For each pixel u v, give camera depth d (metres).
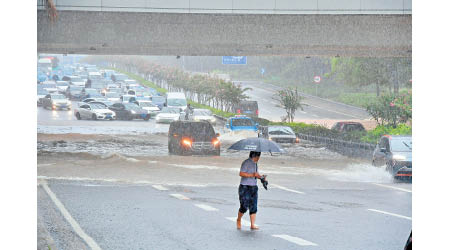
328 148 44.50
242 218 15.80
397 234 13.88
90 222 14.67
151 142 44.75
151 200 18.64
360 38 42.56
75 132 52.34
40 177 23.58
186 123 35.00
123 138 47.72
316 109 93.62
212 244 12.38
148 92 100.56
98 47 47.34
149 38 42.34
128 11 40.88
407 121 57.03
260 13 41.28
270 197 20.28
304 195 20.97
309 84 126.62
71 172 25.69
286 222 15.29
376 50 48.38
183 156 33.94
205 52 54.62
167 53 55.53
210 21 42.34
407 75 73.88
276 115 86.31
